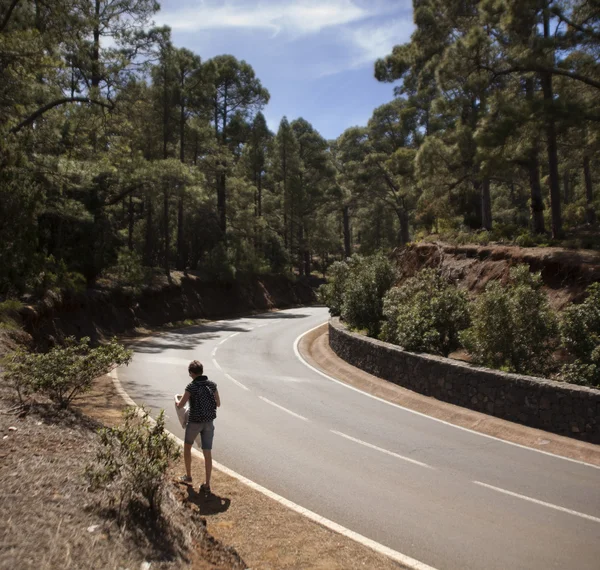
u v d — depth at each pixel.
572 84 19.42
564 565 5.27
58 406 8.69
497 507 6.69
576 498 7.02
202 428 7.08
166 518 5.21
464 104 26.00
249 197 48.62
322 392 13.94
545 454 9.04
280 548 5.45
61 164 17.61
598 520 6.34
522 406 10.73
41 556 3.74
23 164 16.12
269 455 8.63
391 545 5.65
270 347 22.94
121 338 24.23
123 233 31.09
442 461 8.52
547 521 6.29
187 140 40.75
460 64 20.00
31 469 5.39
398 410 12.15
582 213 34.78
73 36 18.39
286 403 12.51
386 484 7.45
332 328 21.73
